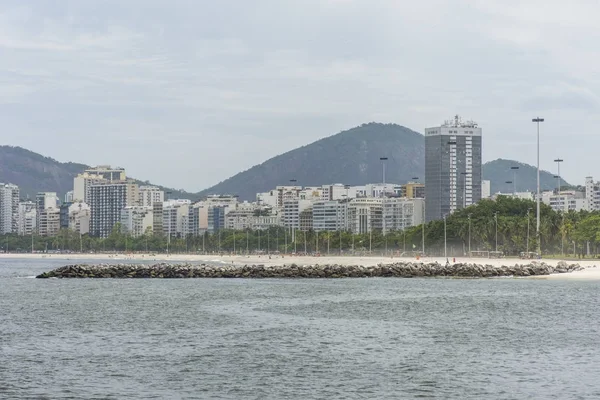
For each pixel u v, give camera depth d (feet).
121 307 481.05
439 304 476.54
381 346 319.06
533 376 259.80
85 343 334.03
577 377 257.96
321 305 473.67
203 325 386.93
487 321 396.16
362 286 630.33
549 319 403.34
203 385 250.78
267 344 325.01
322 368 274.98
